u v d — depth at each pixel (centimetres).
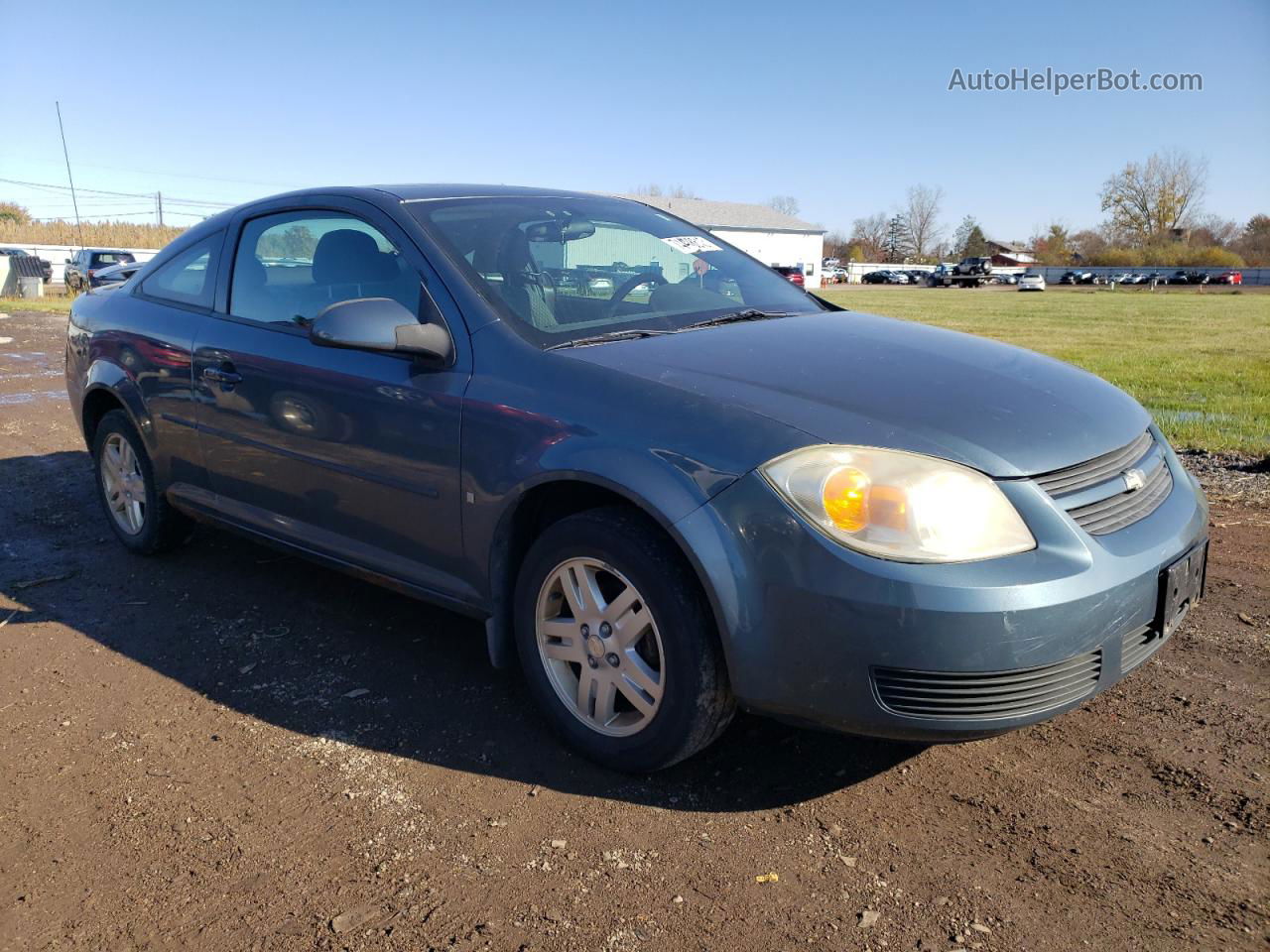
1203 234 8556
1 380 999
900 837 241
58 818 253
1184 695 308
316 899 221
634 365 273
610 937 207
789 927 209
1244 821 243
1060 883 222
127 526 456
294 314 354
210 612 389
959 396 262
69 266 2995
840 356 288
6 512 529
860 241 12256
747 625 235
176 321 402
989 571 221
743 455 239
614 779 269
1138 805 251
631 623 260
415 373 303
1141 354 1500
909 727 228
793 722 243
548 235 346
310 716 305
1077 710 301
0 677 334
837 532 226
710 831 244
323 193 365
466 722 301
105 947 207
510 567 292
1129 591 237
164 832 246
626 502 267
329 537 344
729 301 351
